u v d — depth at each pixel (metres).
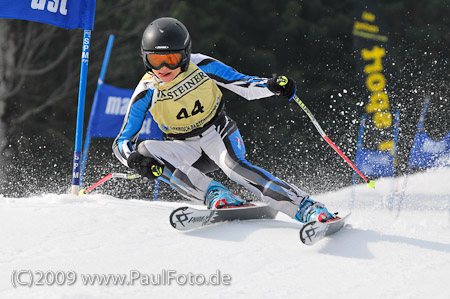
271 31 30.61
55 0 8.78
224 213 6.83
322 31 30.50
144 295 4.77
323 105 28.81
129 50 28.28
